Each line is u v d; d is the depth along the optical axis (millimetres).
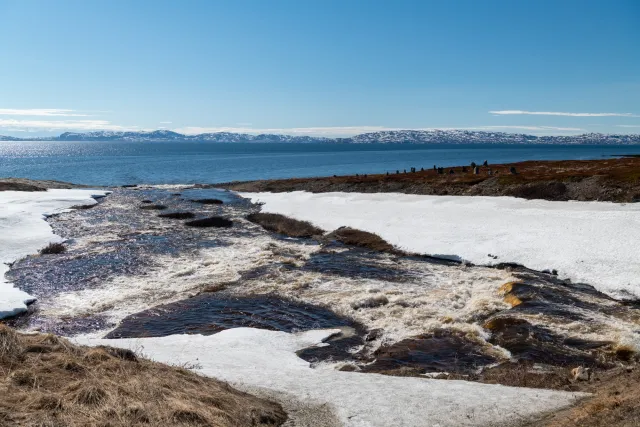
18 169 154250
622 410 8953
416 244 37219
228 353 17109
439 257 34406
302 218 51156
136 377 10211
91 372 9961
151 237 42938
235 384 12930
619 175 51562
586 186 50719
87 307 24547
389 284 27688
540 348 17234
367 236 41500
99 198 72000
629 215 37625
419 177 72062
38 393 8391
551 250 31438
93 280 29375
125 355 12086
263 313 23281
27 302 24938
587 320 20062
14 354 10016
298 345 19094
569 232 34688
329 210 54281
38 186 79562
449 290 25938
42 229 43906
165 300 25609
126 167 163250
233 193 80125
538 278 27172
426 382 13336
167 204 65562
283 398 11922
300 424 10250
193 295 26438
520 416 10375
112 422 7770
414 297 24859
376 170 147125
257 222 51656
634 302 22734
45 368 9695
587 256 29172
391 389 12492
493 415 10453
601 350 16828
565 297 23359
